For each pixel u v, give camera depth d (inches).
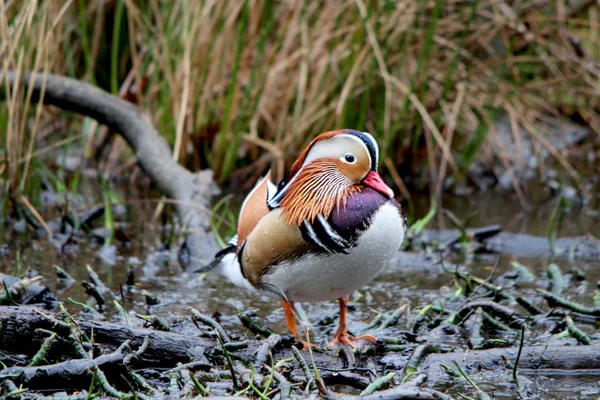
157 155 495.2
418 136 579.8
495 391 268.2
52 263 408.2
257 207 304.3
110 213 458.3
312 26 546.0
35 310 268.2
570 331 307.0
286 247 288.4
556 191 589.6
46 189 541.3
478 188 600.1
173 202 463.5
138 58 571.8
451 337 320.5
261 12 553.0
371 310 356.2
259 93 537.6
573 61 623.2
